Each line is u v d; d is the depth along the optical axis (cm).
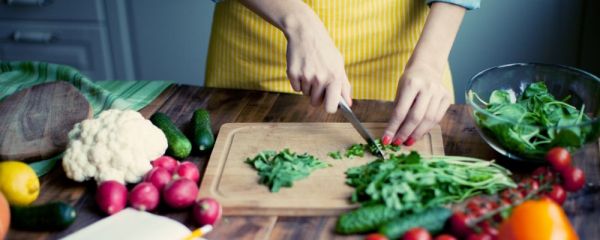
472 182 103
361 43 149
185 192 103
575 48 220
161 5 234
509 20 218
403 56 152
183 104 141
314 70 118
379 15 148
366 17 147
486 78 127
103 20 237
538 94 121
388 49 151
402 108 117
